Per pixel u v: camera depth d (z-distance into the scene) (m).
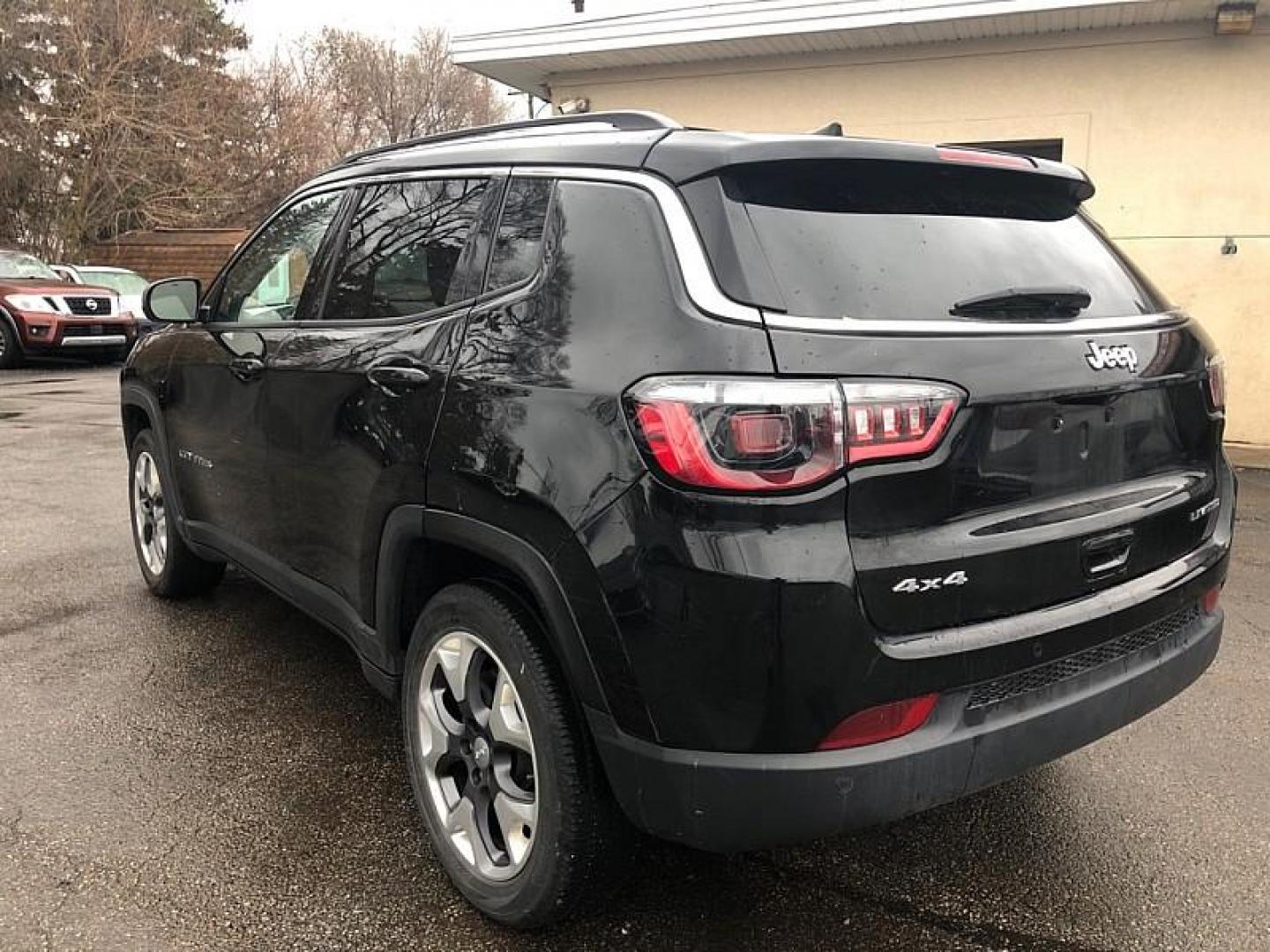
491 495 2.37
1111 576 2.43
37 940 2.46
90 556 5.57
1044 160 2.79
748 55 10.25
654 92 10.84
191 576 4.72
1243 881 2.74
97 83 24.61
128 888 2.67
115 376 15.02
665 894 2.68
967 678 2.12
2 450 8.84
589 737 2.31
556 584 2.22
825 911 2.62
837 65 10.02
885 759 2.05
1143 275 2.93
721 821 2.07
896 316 2.18
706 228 2.19
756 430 1.97
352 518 3.01
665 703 2.07
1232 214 8.90
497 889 2.49
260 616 4.66
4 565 5.40
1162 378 2.58
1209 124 8.84
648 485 2.05
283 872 2.75
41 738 3.47
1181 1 8.18
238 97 27.53
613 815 2.33
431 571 2.85
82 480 7.59
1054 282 2.54
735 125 10.55
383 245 3.12
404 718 2.84
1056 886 2.73
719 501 1.98
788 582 1.95
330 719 3.64
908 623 2.07
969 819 3.06
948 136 9.70
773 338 2.02
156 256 24.44
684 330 2.09
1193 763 3.39
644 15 9.89
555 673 2.35
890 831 2.99
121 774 3.25
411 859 2.82
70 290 15.69
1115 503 2.45
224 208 26.53
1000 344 2.23
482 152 2.89
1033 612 2.26
